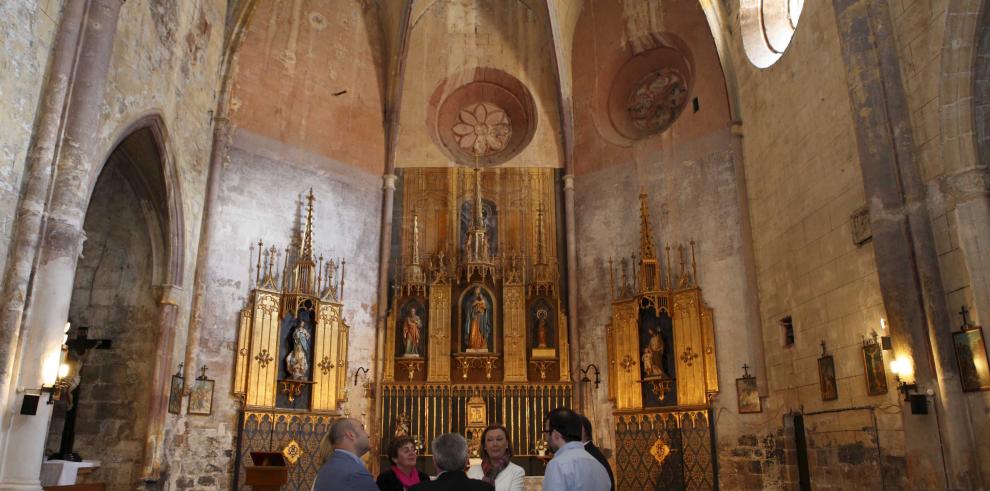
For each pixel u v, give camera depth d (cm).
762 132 1731
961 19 1060
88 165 1155
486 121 2302
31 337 1052
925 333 1096
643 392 1870
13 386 1027
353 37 2142
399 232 2114
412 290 2039
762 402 1673
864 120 1204
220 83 1841
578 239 2095
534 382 1966
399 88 2167
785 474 1585
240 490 1641
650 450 1822
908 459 1104
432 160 2180
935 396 1072
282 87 1967
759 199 1747
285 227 1889
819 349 1446
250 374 1717
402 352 1989
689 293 1839
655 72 2155
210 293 1716
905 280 1120
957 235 1056
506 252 2109
